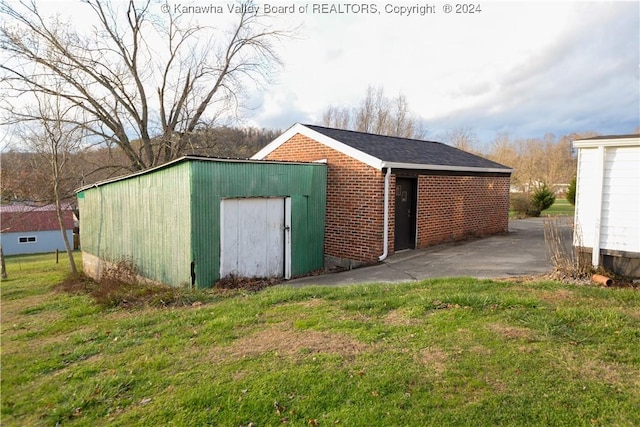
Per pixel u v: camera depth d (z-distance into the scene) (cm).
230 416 308
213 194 796
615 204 629
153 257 904
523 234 1370
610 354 379
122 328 532
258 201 885
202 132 2073
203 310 587
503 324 457
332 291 646
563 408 298
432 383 340
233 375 370
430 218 1114
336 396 327
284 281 866
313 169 1009
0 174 1487
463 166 1185
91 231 1268
